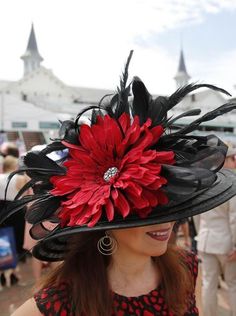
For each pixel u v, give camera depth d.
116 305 1.01
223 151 0.93
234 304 2.87
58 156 1.18
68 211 0.93
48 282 1.06
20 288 3.74
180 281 1.13
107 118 0.96
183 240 4.65
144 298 1.05
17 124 24.06
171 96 1.02
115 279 1.06
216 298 2.93
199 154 0.95
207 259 2.92
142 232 0.96
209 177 0.84
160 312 1.05
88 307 0.98
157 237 0.97
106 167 0.92
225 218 2.81
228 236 2.81
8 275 3.77
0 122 23.83
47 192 1.02
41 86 43.12
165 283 1.10
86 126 0.97
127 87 1.04
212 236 2.87
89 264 1.03
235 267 2.86
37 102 34.38
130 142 0.92
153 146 0.96
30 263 4.50
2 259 3.68
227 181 1.00
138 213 0.87
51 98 41.47
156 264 1.14
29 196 1.03
